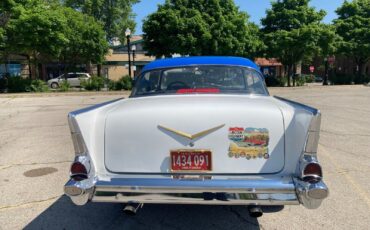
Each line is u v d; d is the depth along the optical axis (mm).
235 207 4074
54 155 6508
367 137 7922
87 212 3998
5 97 20406
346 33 34406
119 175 3105
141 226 3652
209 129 3004
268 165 2998
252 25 29688
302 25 30125
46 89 24797
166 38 24297
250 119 2994
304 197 2773
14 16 21828
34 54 27141
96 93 22469
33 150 6918
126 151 3100
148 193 2920
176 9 24859
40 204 4219
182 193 2889
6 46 21953
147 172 3084
